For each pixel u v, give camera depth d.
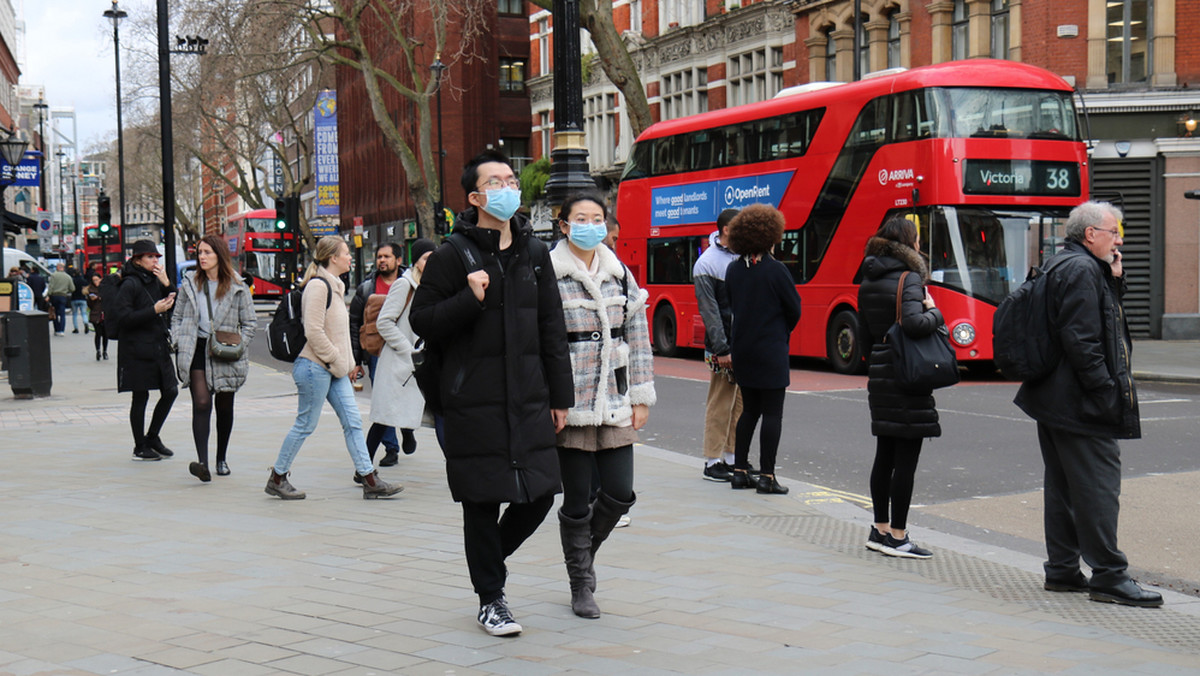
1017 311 5.83
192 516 7.80
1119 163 25.05
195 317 9.21
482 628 5.04
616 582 5.95
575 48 10.15
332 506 8.20
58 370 22.05
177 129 56.97
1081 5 24.84
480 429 4.85
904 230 6.73
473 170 4.89
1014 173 18.20
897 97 18.72
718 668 4.50
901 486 6.57
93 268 25.34
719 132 23.05
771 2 34.75
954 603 5.57
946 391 16.41
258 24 32.22
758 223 8.25
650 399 5.44
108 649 4.76
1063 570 5.85
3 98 73.62
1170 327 25.25
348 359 8.52
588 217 5.34
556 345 5.03
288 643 4.84
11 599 5.60
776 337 8.42
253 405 15.52
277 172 91.81
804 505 8.19
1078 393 5.68
